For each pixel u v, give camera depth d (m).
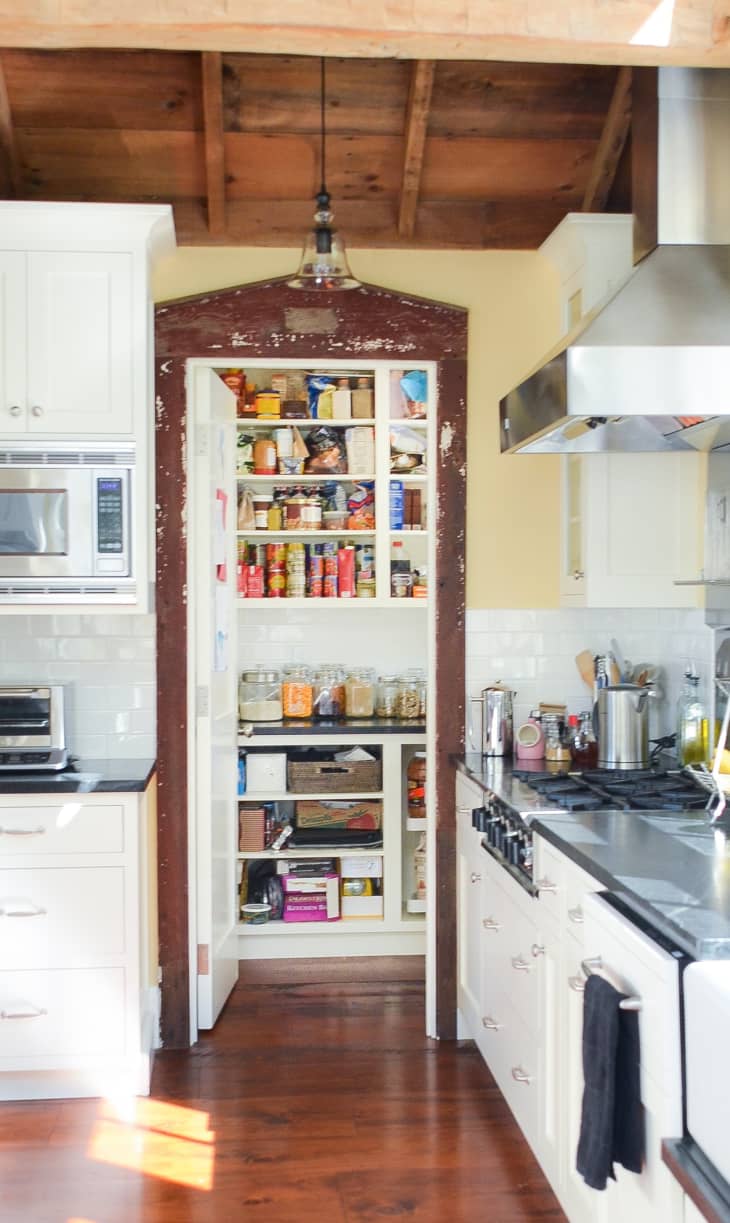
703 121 3.04
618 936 2.20
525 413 3.02
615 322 2.70
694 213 3.03
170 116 3.75
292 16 2.55
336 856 4.89
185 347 3.89
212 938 4.08
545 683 4.06
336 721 5.06
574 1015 2.53
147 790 3.72
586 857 2.40
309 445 5.16
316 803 4.94
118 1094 3.54
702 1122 1.84
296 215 3.96
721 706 3.50
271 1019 4.19
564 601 3.98
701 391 2.60
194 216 3.94
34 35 2.54
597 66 3.71
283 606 5.06
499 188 3.99
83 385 3.58
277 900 4.90
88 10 2.52
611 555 3.69
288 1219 2.82
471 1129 3.30
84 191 3.93
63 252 3.57
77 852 3.49
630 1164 2.08
